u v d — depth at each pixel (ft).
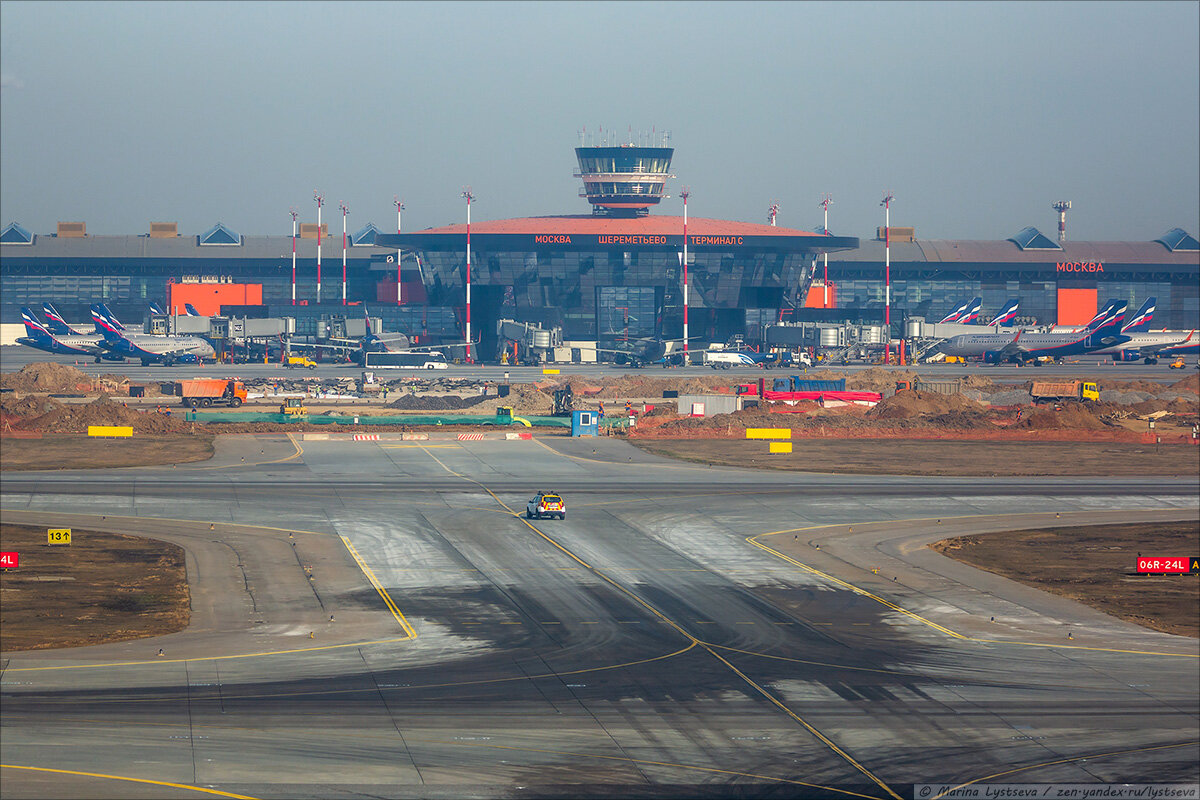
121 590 430.20
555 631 382.22
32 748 271.90
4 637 367.25
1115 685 330.95
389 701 310.65
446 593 431.43
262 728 288.51
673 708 308.19
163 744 276.21
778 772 265.54
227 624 386.93
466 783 257.34
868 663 350.64
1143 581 461.78
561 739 284.61
